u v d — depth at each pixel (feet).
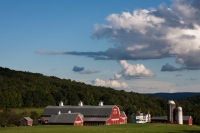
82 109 509.76
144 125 398.83
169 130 323.57
